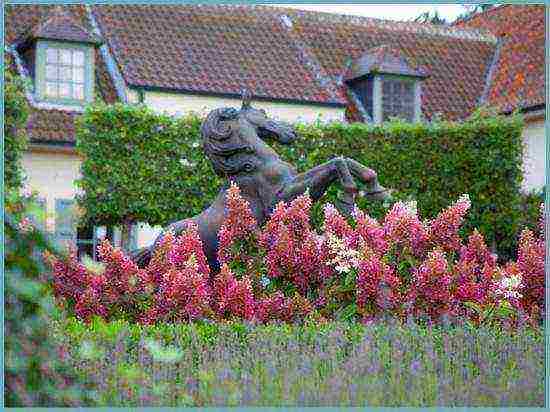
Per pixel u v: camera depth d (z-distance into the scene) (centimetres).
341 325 638
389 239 772
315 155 2009
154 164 1952
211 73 2386
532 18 2819
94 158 1933
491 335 647
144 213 1956
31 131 2159
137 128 1944
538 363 555
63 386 447
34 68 2247
